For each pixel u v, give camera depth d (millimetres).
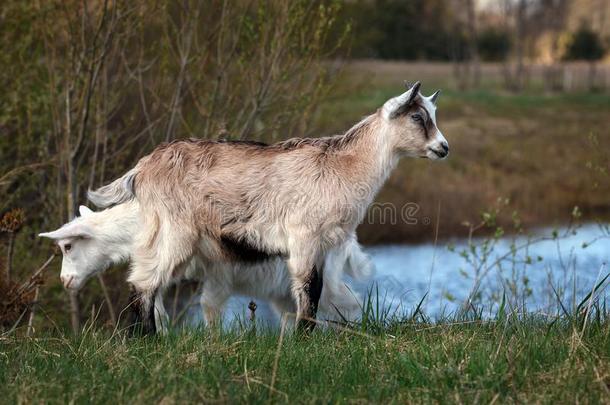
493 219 14430
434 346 8484
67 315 15102
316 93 14828
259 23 15000
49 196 15766
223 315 11414
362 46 23719
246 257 10477
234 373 7910
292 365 8094
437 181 27672
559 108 48281
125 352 8578
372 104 32875
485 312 12812
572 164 32406
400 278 17328
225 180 10180
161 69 14961
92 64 13945
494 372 7516
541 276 16406
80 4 14547
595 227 23891
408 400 7137
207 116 14766
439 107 46000
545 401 6918
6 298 12008
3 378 7934
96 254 10906
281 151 10273
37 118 15672
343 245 10922
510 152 33938
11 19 15844
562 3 76375
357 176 10133
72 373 7945
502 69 70000
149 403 7016
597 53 76375
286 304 11445
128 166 16297
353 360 8023
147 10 14656
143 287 10438
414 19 69938
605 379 7352
